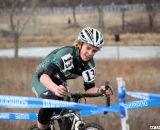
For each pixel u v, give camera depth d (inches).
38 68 398.3
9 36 5241.1
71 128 369.7
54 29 5984.3
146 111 682.8
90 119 700.7
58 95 360.8
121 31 5851.4
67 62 384.2
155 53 3619.6
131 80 1418.6
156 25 6122.1
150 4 6053.2
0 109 838.5
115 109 331.3
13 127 708.0
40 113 387.2
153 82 1376.7
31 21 6195.9
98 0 6063.0
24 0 4997.5
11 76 1601.9
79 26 6220.5
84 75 393.7
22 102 345.1
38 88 396.2
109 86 368.8
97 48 378.6
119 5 6619.1
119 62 2256.4
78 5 6919.3
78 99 375.9
